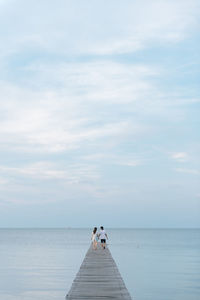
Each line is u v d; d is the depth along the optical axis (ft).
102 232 112.16
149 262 127.95
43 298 63.77
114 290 47.29
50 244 280.31
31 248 218.79
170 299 64.75
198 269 107.65
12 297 64.90
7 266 114.52
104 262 76.02
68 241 355.77
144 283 82.33
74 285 50.49
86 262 75.97
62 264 120.88
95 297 43.50
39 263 124.57
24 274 94.79
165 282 83.76
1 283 80.33
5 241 346.54
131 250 194.70
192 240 362.74
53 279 86.12
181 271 103.30
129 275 95.25
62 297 64.64
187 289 74.49
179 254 164.35
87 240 388.37
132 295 68.39
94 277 56.65
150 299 64.75
